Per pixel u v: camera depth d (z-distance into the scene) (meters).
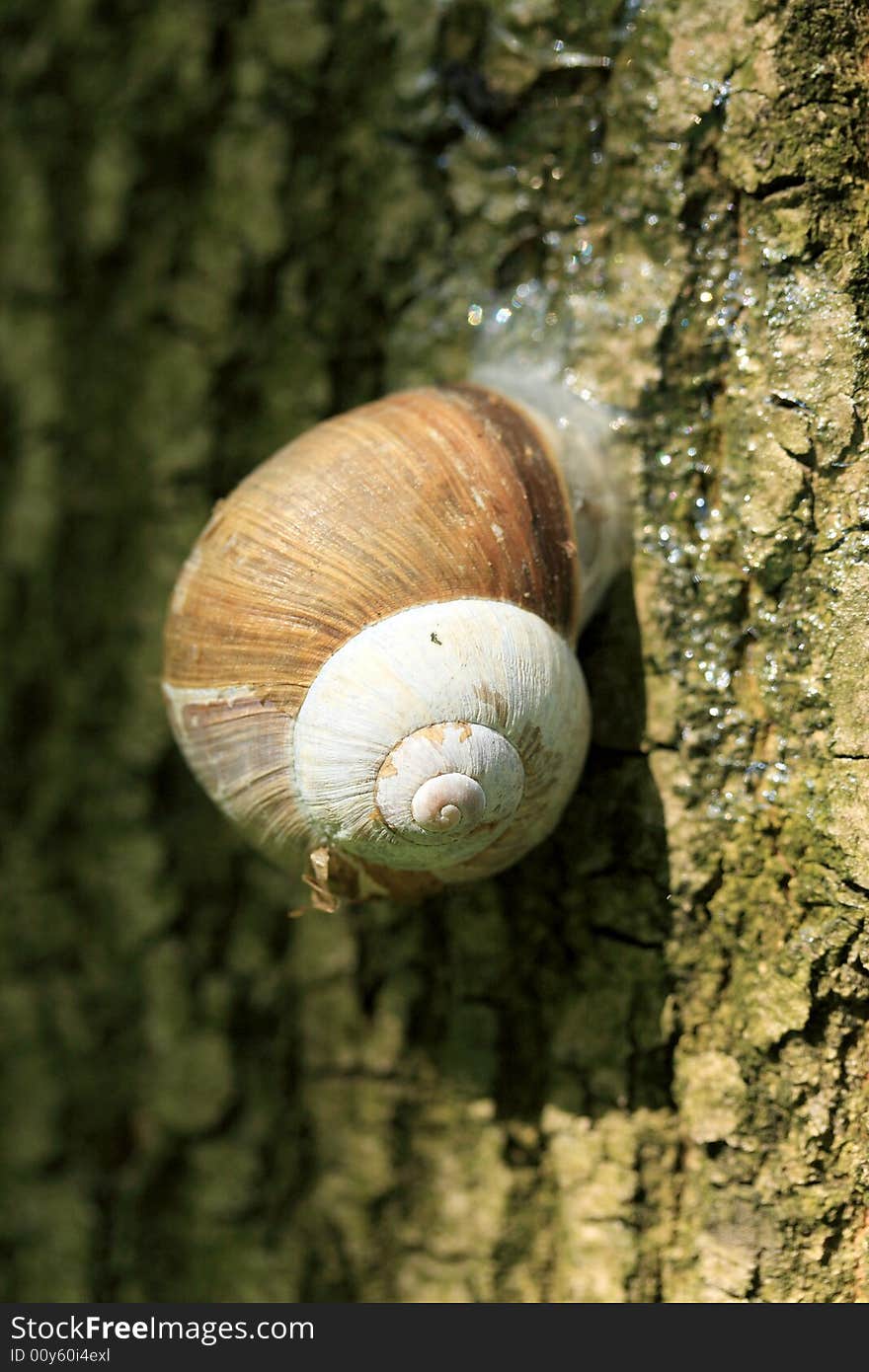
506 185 0.42
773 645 0.40
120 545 0.44
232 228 0.43
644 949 0.41
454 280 0.42
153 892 0.44
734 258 0.41
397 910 0.42
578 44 0.41
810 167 0.40
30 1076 0.44
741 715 0.40
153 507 0.44
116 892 0.44
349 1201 0.42
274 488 0.39
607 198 0.41
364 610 0.39
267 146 0.43
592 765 0.41
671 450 0.41
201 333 0.43
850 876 0.40
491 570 0.39
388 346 0.43
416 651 0.39
